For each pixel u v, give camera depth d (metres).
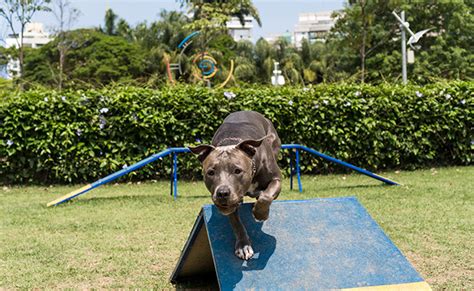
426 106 11.73
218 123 11.23
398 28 33.91
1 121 10.72
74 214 7.75
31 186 10.91
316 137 11.55
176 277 4.82
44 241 6.24
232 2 27.56
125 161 11.05
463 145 12.12
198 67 26.09
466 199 8.11
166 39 41.97
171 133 11.15
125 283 4.81
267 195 3.99
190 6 28.81
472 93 12.01
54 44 40.97
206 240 4.48
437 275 4.82
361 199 8.23
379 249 4.10
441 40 33.25
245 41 43.91
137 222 7.12
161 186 10.49
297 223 4.35
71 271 5.14
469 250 5.51
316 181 10.53
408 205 7.71
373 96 11.72
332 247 4.11
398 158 11.84
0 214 7.83
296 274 3.83
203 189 9.98
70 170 10.95
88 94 10.98
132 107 10.93
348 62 36.44
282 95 11.45
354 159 11.88
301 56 42.97
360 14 30.28
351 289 3.71
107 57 40.94
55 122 10.83
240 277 3.79
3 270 5.19
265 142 4.41
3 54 39.09
